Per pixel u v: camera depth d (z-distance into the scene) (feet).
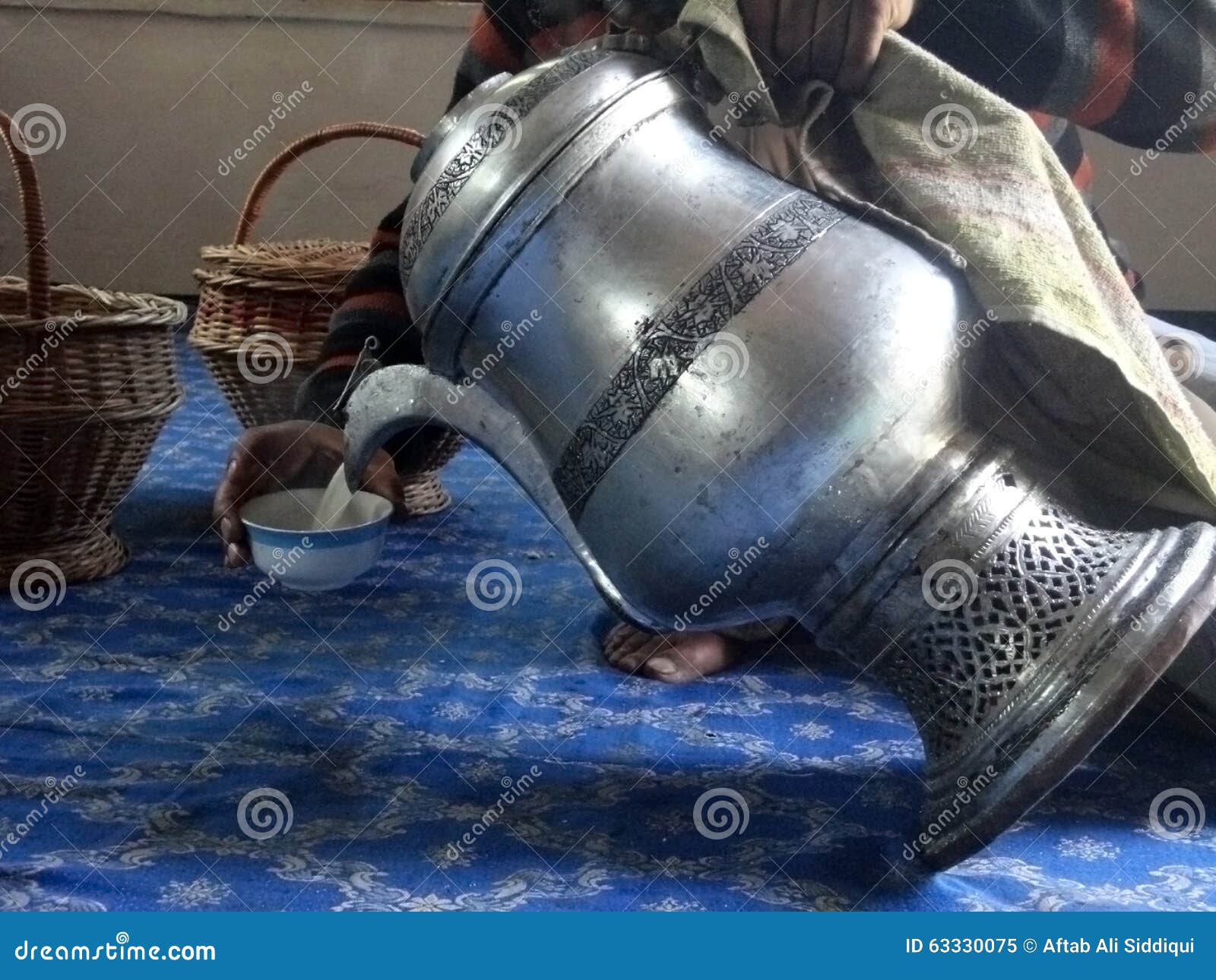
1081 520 1.91
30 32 7.16
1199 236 6.70
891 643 1.86
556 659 2.67
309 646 2.70
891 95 2.02
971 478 1.81
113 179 7.48
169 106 7.41
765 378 1.78
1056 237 1.93
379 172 7.65
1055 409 1.98
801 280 1.81
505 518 3.71
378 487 3.18
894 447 1.80
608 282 1.87
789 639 2.80
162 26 7.27
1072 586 1.79
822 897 1.81
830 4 1.94
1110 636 1.71
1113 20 2.47
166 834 1.94
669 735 2.32
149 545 3.35
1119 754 2.28
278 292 3.76
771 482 1.79
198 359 6.34
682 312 1.82
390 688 2.49
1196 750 2.30
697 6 1.95
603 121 1.90
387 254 3.19
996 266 1.86
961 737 1.81
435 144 2.06
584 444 1.90
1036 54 2.48
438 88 7.52
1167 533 1.84
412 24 7.38
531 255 1.90
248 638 2.73
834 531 1.81
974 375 1.89
